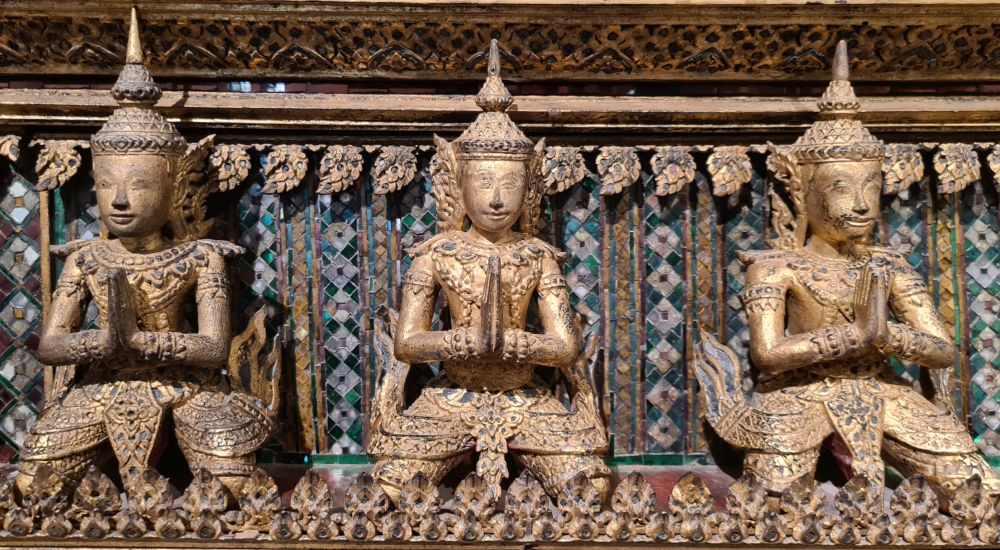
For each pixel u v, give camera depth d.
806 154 2.55
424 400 2.60
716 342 2.74
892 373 2.64
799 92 2.79
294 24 2.62
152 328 2.55
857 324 2.46
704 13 2.60
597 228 2.83
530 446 2.51
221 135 2.74
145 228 2.48
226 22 2.61
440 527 2.36
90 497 2.38
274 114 2.68
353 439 2.85
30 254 2.81
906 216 2.86
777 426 2.52
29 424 2.83
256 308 2.82
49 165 2.71
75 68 2.69
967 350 2.85
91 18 2.59
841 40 2.64
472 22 2.61
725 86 2.78
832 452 2.62
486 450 2.50
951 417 2.57
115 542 2.39
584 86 2.76
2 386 2.82
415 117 2.70
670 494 2.53
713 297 2.85
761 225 2.85
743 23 2.63
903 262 2.63
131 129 2.46
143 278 2.51
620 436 2.86
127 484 2.46
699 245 2.85
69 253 2.61
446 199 2.62
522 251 2.55
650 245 2.84
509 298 2.53
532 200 2.62
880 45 2.69
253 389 2.70
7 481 2.40
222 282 2.58
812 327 2.58
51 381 2.78
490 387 2.58
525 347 2.46
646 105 2.70
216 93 2.70
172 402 2.52
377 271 2.83
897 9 2.61
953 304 2.86
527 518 2.37
